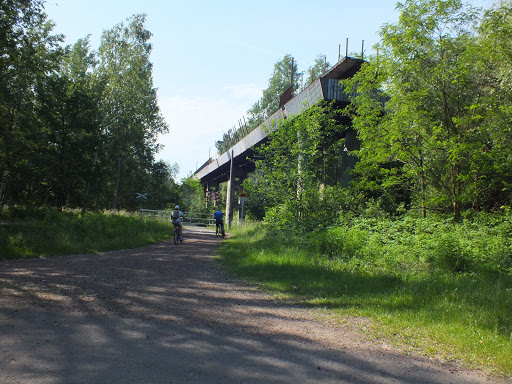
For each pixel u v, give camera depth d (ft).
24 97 84.12
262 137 94.68
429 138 40.68
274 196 59.67
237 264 35.50
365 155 48.16
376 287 24.07
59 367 10.93
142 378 10.46
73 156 89.76
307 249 40.42
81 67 127.24
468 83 39.50
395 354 13.43
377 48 43.09
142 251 46.55
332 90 63.00
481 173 38.91
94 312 17.16
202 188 228.02
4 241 37.37
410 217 43.68
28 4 58.03
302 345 14.08
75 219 57.72
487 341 14.11
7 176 88.33
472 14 38.86
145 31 137.90
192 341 13.92
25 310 16.80
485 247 31.01
